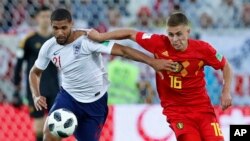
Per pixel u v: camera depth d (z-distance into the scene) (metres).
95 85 23.89
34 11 36.38
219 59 23.41
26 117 32.16
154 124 31.09
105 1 37.38
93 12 37.16
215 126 23.42
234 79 34.78
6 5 36.25
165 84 23.48
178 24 22.33
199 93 23.52
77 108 24.06
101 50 22.95
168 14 37.12
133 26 36.88
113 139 31.17
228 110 31.25
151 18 37.12
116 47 22.88
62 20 22.62
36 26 36.19
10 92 34.47
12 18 36.25
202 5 37.34
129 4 38.00
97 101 24.12
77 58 23.31
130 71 33.69
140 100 33.75
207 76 33.94
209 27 36.38
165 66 22.55
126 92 33.62
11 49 34.75
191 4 37.34
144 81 33.78
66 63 23.47
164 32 36.47
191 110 23.50
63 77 24.14
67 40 23.23
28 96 31.89
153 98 33.84
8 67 34.59
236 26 37.00
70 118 23.31
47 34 32.31
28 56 32.31
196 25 36.62
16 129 32.16
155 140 31.03
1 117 32.28
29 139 32.09
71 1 37.06
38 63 24.27
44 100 24.25
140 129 31.14
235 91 34.75
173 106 23.66
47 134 23.88
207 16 36.97
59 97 24.22
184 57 23.09
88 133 24.28
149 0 37.81
